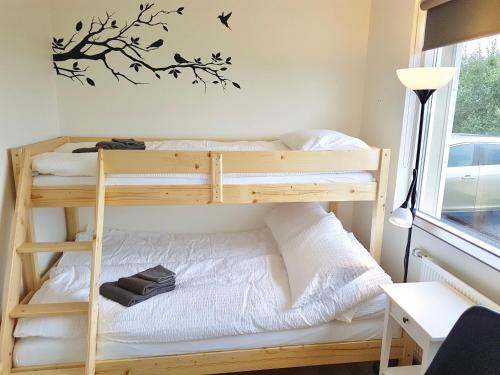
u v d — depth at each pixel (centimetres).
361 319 194
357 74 297
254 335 184
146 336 172
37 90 233
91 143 258
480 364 105
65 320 174
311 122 301
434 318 151
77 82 269
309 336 188
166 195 198
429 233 207
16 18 203
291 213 267
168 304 184
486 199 188
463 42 194
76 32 263
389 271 257
